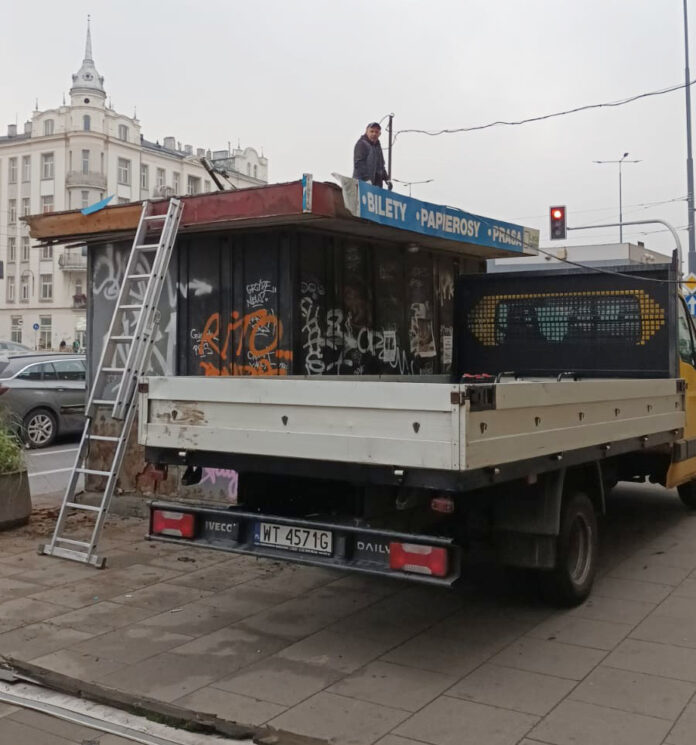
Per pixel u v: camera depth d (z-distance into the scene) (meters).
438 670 4.71
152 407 5.37
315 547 4.79
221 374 8.16
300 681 4.55
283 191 6.80
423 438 4.24
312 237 7.91
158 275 7.13
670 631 5.33
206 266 8.23
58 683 4.52
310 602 5.99
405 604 5.95
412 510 5.07
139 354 7.05
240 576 6.63
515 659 4.87
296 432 4.71
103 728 4.05
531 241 10.04
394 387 4.34
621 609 5.80
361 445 4.46
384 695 4.36
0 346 28.11
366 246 8.62
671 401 6.98
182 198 7.38
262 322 7.87
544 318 7.93
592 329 7.68
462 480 4.18
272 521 4.95
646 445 6.39
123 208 7.88
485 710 4.17
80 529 8.09
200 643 5.14
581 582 5.88
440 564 4.36
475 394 4.18
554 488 5.29
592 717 4.08
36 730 4.04
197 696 4.36
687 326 7.82
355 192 6.92
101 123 69.94
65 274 70.44
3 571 6.67
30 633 5.30
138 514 8.52
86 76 70.06
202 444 5.11
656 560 7.12
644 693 4.36
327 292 8.09
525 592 6.23
